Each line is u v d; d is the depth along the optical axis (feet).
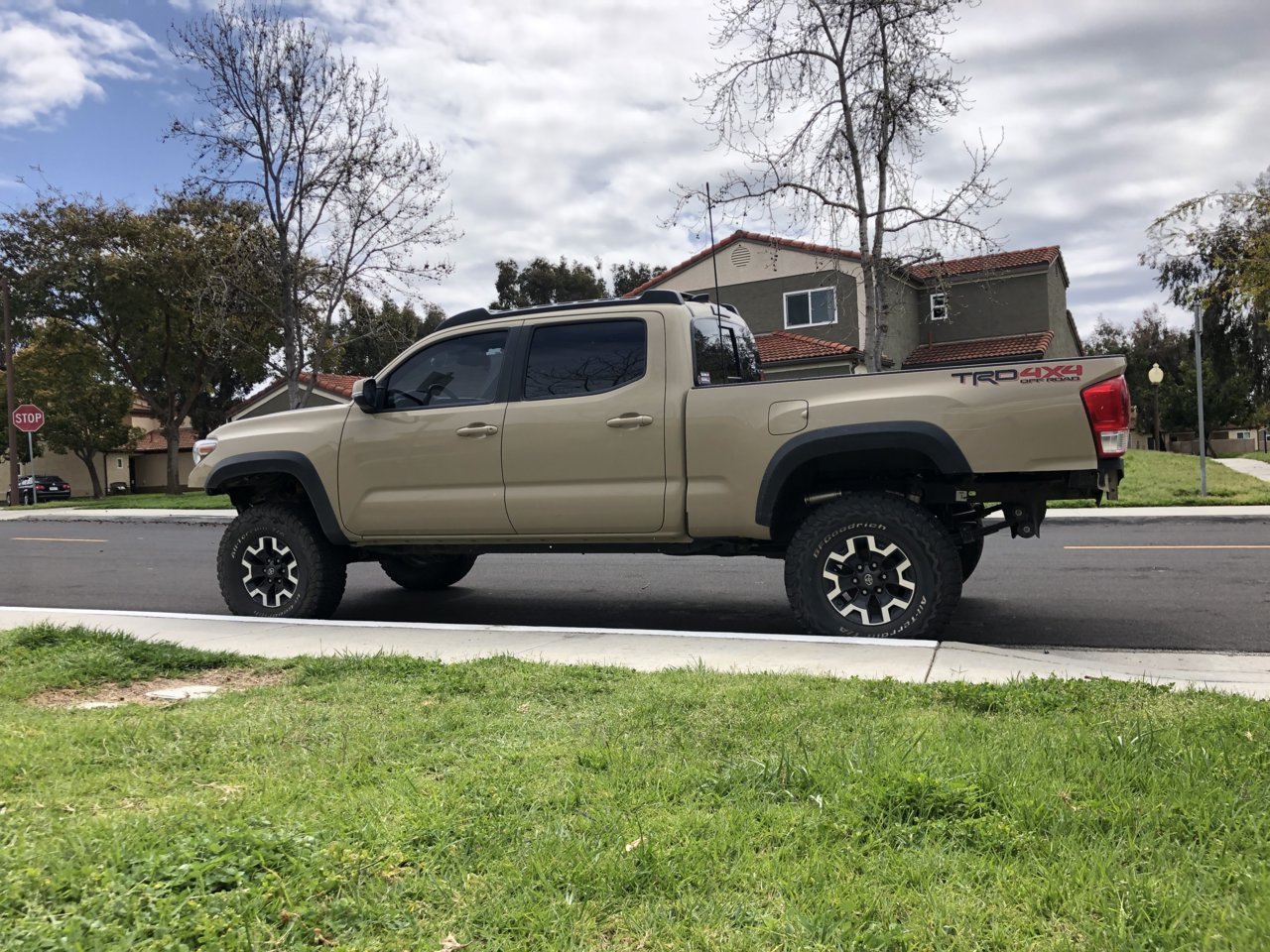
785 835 8.62
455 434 21.75
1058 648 19.31
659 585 30.01
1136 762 10.24
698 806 9.41
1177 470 69.51
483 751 11.44
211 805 9.52
